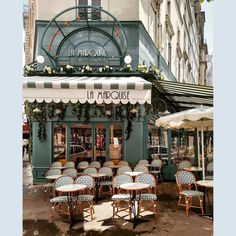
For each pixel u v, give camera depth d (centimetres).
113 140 1195
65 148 1195
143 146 1199
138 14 1200
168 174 1243
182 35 2378
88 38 1194
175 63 2058
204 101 1420
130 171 970
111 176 1034
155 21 1510
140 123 1180
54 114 1177
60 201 731
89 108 1184
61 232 662
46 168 1181
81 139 1199
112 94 758
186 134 1919
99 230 670
